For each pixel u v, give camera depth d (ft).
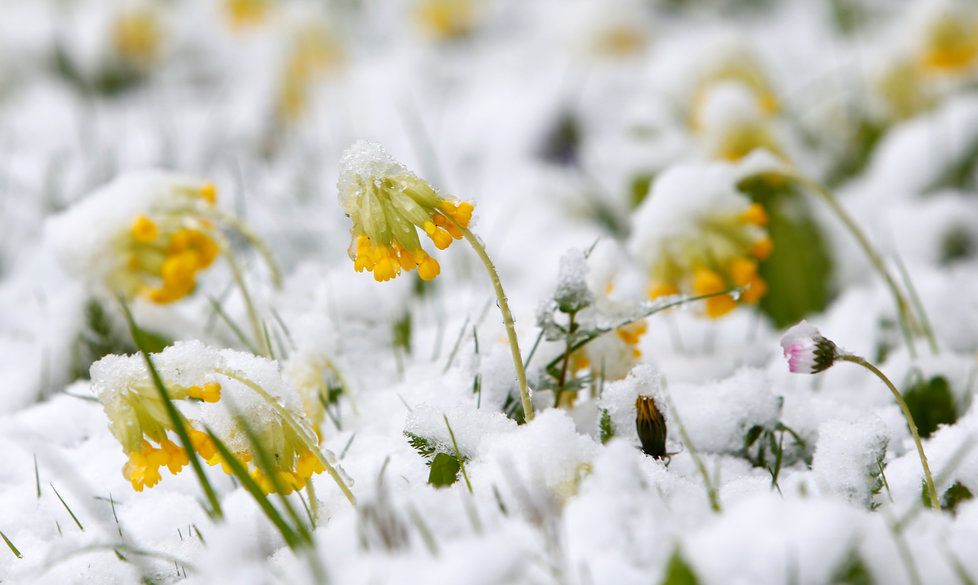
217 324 3.97
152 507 3.45
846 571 3.09
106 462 3.58
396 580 3.10
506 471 3.26
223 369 3.28
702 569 3.08
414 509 3.16
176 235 3.80
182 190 3.85
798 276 4.76
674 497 3.28
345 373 3.73
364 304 3.97
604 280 3.59
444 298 4.57
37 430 3.69
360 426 3.64
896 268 4.73
